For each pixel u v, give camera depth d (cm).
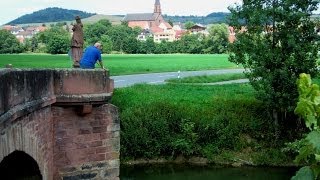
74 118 1264
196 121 3388
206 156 3291
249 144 3359
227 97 3997
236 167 3209
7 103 841
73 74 1234
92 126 1291
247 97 3981
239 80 6034
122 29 16050
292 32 3303
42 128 1119
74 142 1270
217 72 7362
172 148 3288
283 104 3284
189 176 3052
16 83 907
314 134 391
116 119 1323
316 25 3319
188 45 15450
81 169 1283
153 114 3388
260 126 3450
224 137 3344
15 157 1021
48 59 9750
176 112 3422
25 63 8162
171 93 4184
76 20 1673
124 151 3244
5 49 14162
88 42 14388
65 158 1262
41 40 14825
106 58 11312
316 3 3294
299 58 3281
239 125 3431
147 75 6619
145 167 3194
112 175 1325
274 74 3272
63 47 13375
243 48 3378
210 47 15312
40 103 1067
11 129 862
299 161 407
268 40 3356
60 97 1213
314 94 419
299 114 424
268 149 3331
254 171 3141
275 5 3328
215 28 15362
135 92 4012
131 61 9912
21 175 1102
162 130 3312
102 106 1301
